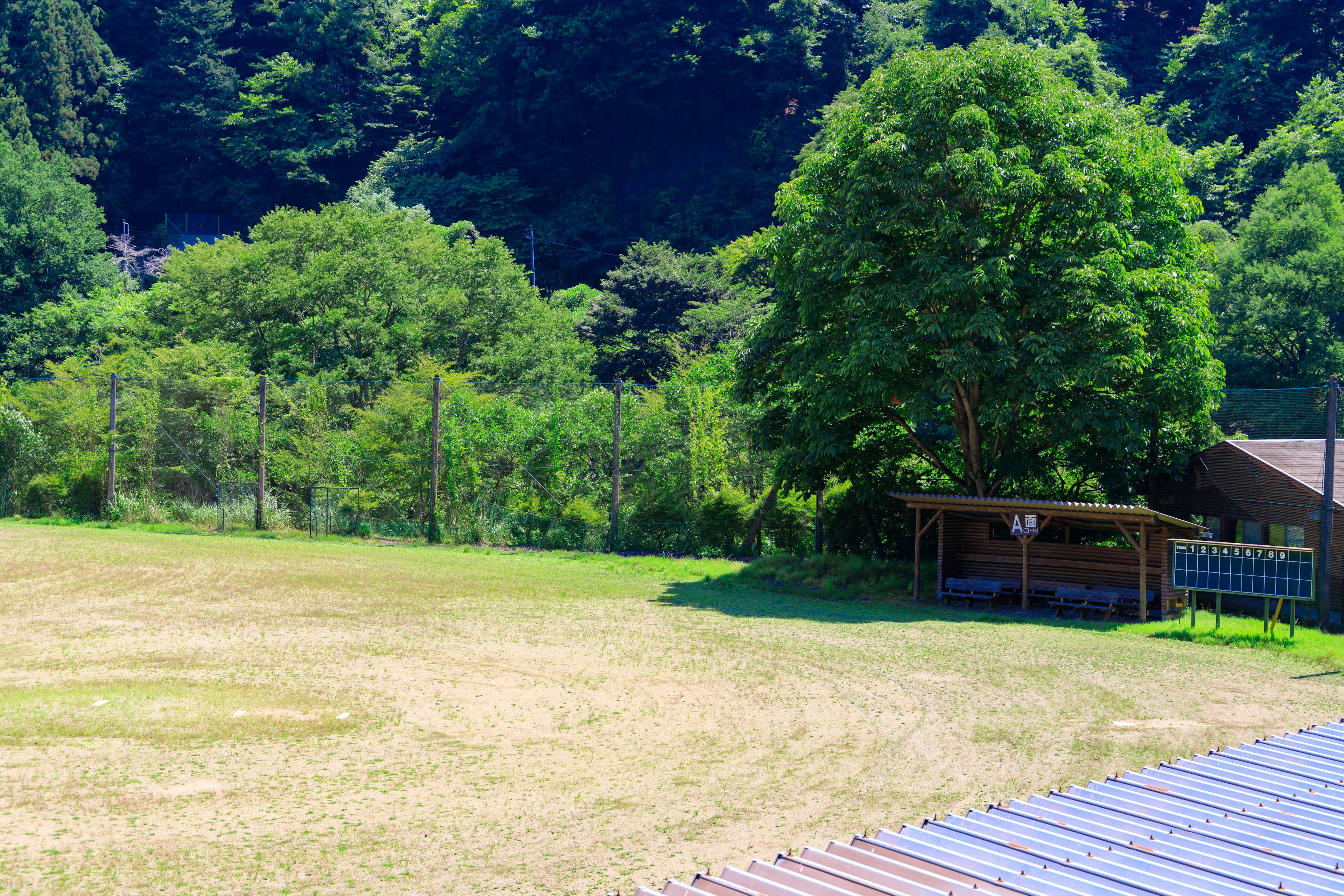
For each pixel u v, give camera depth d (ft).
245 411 123.54
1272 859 18.16
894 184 72.79
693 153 351.87
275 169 358.84
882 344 71.92
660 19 341.62
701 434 104.68
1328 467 66.28
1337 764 25.23
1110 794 22.74
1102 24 336.29
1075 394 73.77
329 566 89.04
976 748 37.40
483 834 28.66
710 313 182.60
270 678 47.65
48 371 182.29
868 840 19.19
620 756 36.35
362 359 159.74
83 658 51.85
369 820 29.68
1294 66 268.62
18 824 28.63
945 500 73.77
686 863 26.66
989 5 303.48
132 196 369.71
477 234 294.66
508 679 48.16
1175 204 78.28
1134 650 56.75
